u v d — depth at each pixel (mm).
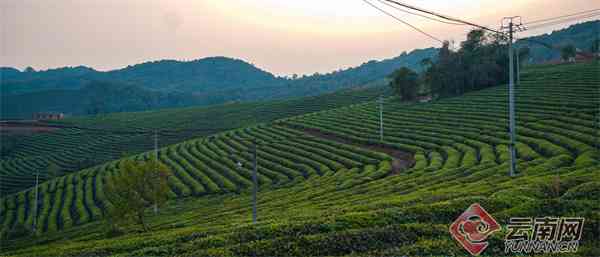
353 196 40812
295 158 74250
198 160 84125
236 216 39438
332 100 150125
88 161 104688
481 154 55656
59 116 165250
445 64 114875
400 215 23750
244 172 70750
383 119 97188
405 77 117188
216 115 147625
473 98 99812
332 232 21031
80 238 42469
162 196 42594
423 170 50906
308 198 44688
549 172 38938
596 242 19906
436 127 80688
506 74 112500
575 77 97938
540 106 78562
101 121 151375
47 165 105938
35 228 60312
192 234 26781
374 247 20078
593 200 24141
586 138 54031
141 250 21906
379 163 64062
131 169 41906
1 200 79688
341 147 78688
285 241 20125
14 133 135375
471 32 116688
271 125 109312
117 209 41438
